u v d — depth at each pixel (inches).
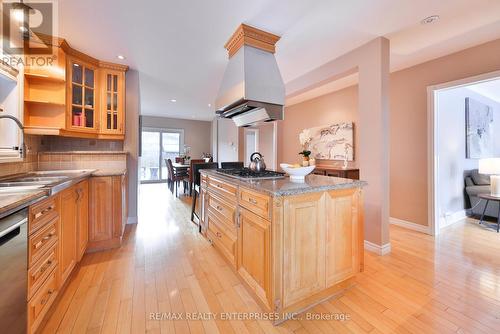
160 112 271.9
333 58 112.7
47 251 55.8
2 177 76.0
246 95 83.7
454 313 59.0
